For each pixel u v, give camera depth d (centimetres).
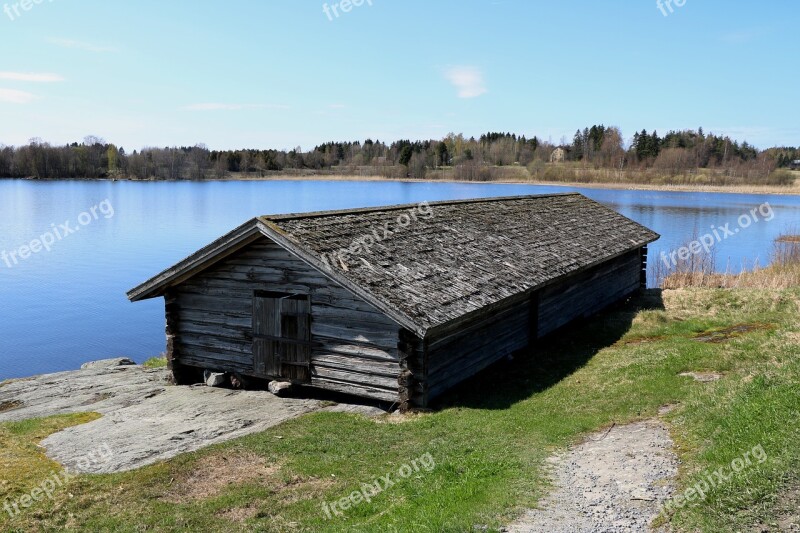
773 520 663
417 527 728
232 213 6838
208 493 907
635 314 2086
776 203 7119
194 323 1547
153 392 1496
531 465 914
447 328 1229
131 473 975
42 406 1403
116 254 4572
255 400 1388
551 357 1619
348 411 1272
